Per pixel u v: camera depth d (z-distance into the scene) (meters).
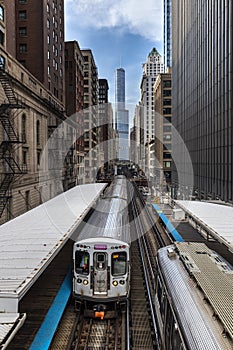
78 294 11.56
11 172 26.58
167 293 8.02
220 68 30.81
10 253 9.98
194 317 6.01
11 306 7.17
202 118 37.62
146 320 11.16
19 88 28.77
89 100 82.50
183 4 50.41
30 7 41.47
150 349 9.51
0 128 25.25
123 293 11.59
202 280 7.47
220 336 5.28
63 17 53.66
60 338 9.97
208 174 34.97
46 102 36.94
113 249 11.60
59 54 50.72
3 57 26.06
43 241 11.32
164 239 22.30
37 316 10.91
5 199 24.89
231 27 27.61
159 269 9.85
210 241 19.66
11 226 13.86
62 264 16.14
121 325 10.91
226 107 28.94
